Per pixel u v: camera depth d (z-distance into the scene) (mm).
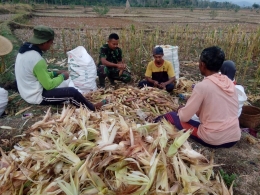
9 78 5820
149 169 2383
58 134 2945
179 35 12367
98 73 5762
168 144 2826
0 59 6660
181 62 8195
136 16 26797
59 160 2508
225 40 9172
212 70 3072
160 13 33906
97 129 2961
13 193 2365
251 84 6559
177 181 2412
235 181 2939
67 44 10125
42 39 3826
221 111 3072
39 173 2465
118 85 6129
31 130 3242
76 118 3287
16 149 2934
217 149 3367
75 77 5062
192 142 3428
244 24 21219
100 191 2254
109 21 20859
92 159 2443
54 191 2273
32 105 4309
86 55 5125
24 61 3881
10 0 33781
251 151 3477
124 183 2283
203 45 10641
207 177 2732
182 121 3268
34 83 4055
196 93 3021
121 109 4359
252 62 8328
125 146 2578
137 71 7059
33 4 36750
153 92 4949
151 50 7762
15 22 14969
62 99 4172
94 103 4699
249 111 4750
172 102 4902
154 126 2990
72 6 37250
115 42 5594
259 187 2910
